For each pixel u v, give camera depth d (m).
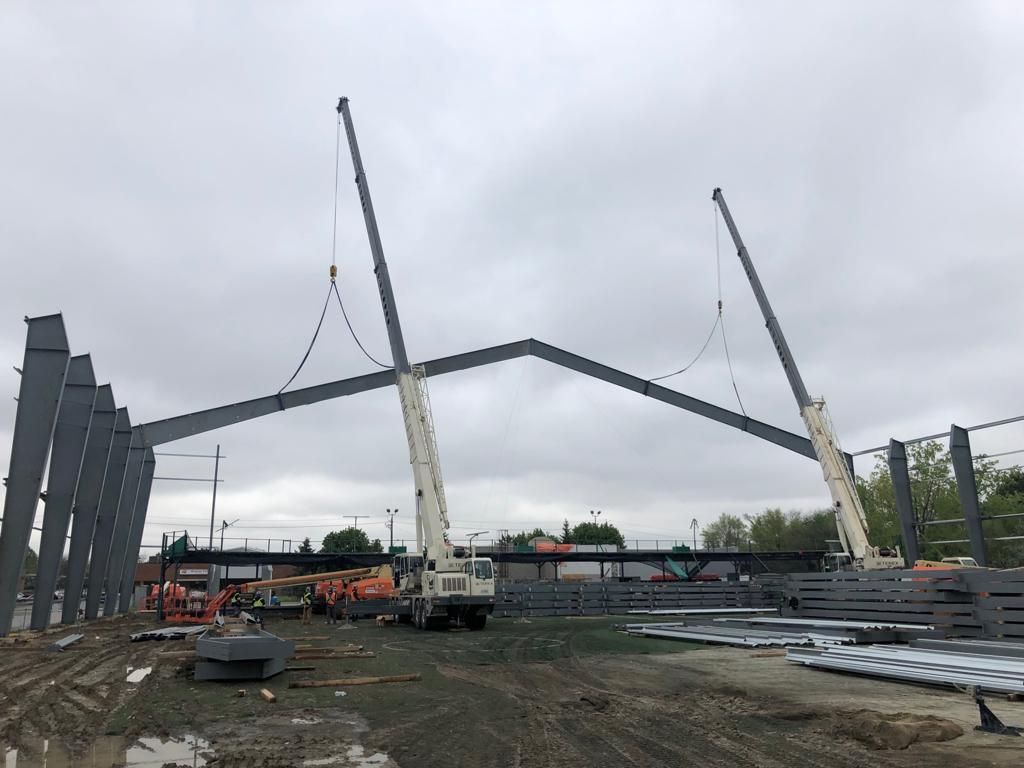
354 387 38.06
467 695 12.76
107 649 21.08
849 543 32.56
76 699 12.50
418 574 30.58
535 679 14.75
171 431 35.19
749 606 41.25
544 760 8.31
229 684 13.91
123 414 35.22
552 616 37.75
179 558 40.59
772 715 10.76
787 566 65.50
